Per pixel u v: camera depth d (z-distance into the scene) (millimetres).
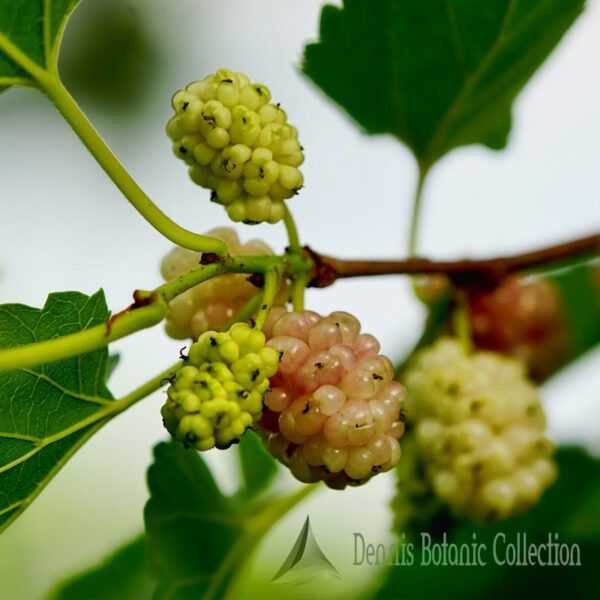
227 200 191
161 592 212
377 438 183
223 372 175
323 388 181
